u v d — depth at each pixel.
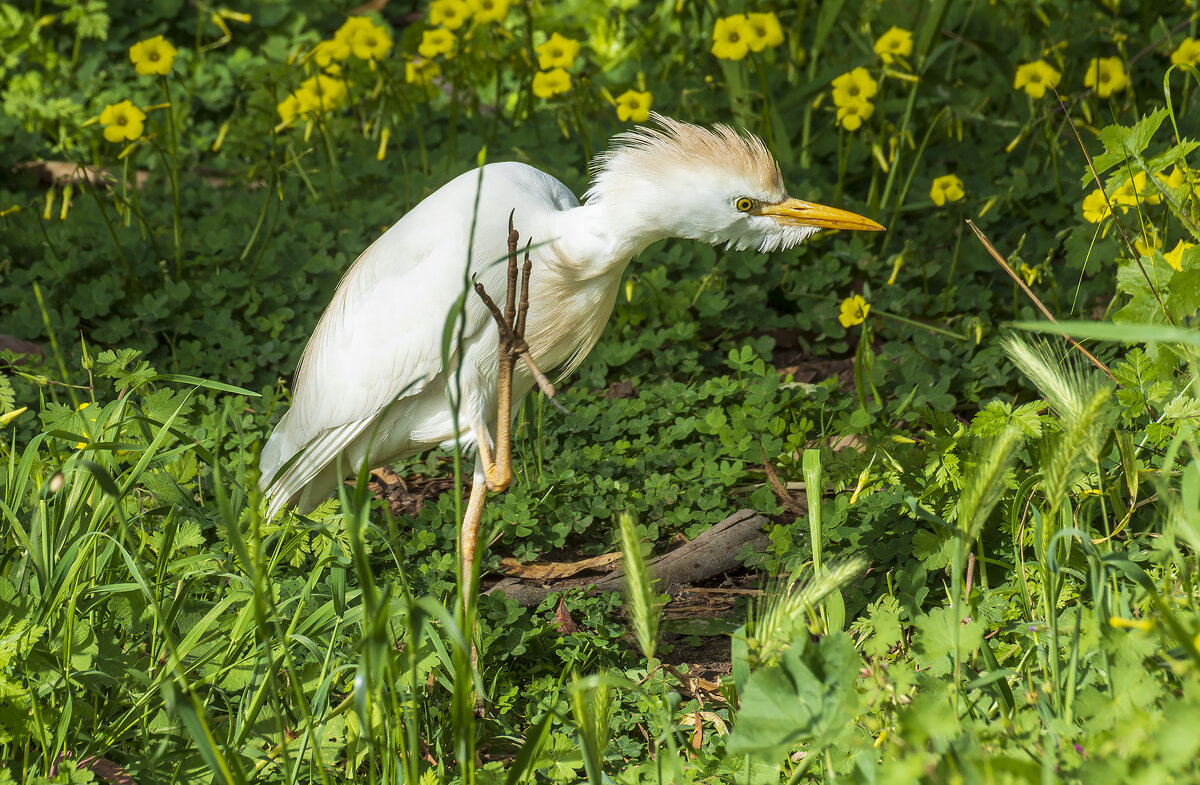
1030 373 4.94
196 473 6.75
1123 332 3.49
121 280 11.02
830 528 7.28
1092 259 10.05
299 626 5.79
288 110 11.55
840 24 14.63
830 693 4.17
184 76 15.37
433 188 12.27
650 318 10.66
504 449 5.67
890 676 4.43
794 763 5.12
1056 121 12.62
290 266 11.22
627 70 15.68
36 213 11.87
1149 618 4.45
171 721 5.03
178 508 6.77
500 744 5.95
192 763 5.19
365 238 11.78
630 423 9.12
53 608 5.18
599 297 7.29
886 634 4.65
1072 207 11.59
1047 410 7.77
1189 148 6.31
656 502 8.21
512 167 7.38
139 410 6.52
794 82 13.56
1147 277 6.18
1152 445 6.30
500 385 5.33
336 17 16.73
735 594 7.41
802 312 10.72
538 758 5.27
